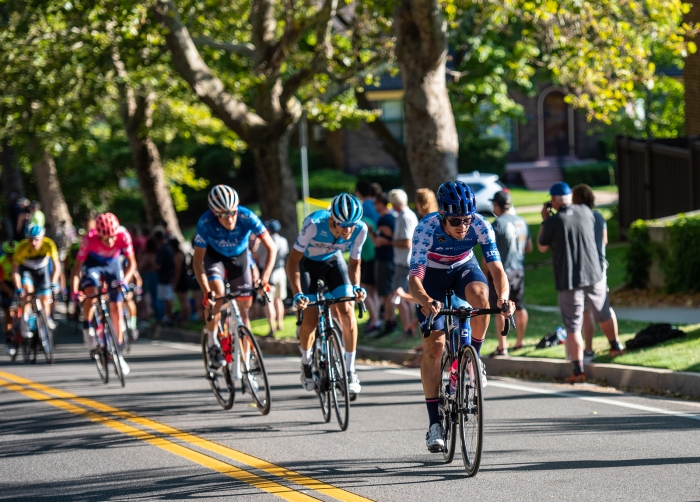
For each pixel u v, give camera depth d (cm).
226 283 2012
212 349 2062
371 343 2886
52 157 6869
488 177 7000
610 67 3606
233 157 9044
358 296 1756
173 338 3862
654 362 2077
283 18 4506
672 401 1870
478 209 6881
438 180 3222
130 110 5197
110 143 7888
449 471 1412
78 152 6406
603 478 1324
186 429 1827
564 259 2112
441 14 3120
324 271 1894
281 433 1752
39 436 1831
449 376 1434
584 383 2134
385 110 8781
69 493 1402
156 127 5222
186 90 4794
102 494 1387
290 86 4016
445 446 1453
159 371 2722
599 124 8612
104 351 2475
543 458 1455
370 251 2973
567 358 2206
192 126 5634
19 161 6469
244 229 2011
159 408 2077
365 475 1416
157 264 3919
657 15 3456
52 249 3041
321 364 1836
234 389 2003
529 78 5484
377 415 1886
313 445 1639
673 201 4097
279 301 3344
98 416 2003
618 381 2086
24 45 3647
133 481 1453
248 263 2091
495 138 8575
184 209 8894
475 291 1412
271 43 4059
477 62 5147
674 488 1261
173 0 3816
